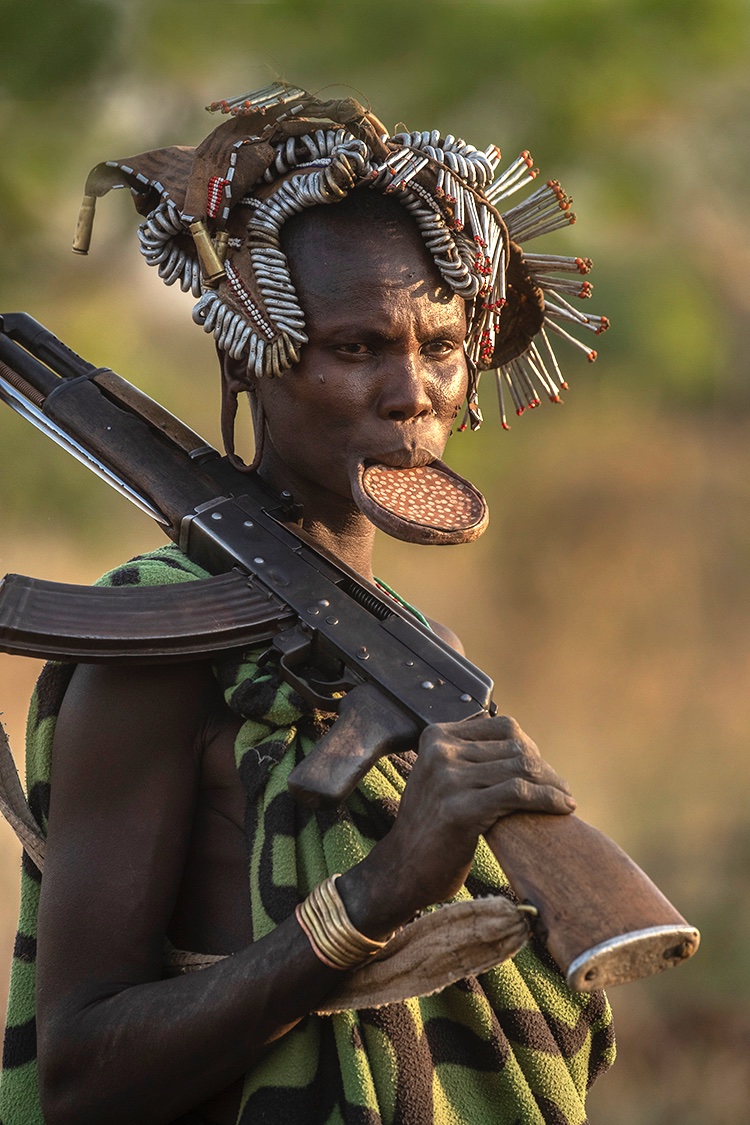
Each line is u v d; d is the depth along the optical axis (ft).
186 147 25.16
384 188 23.82
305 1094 22.04
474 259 24.09
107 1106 21.75
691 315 74.23
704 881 74.33
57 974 22.17
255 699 22.98
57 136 57.77
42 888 22.76
